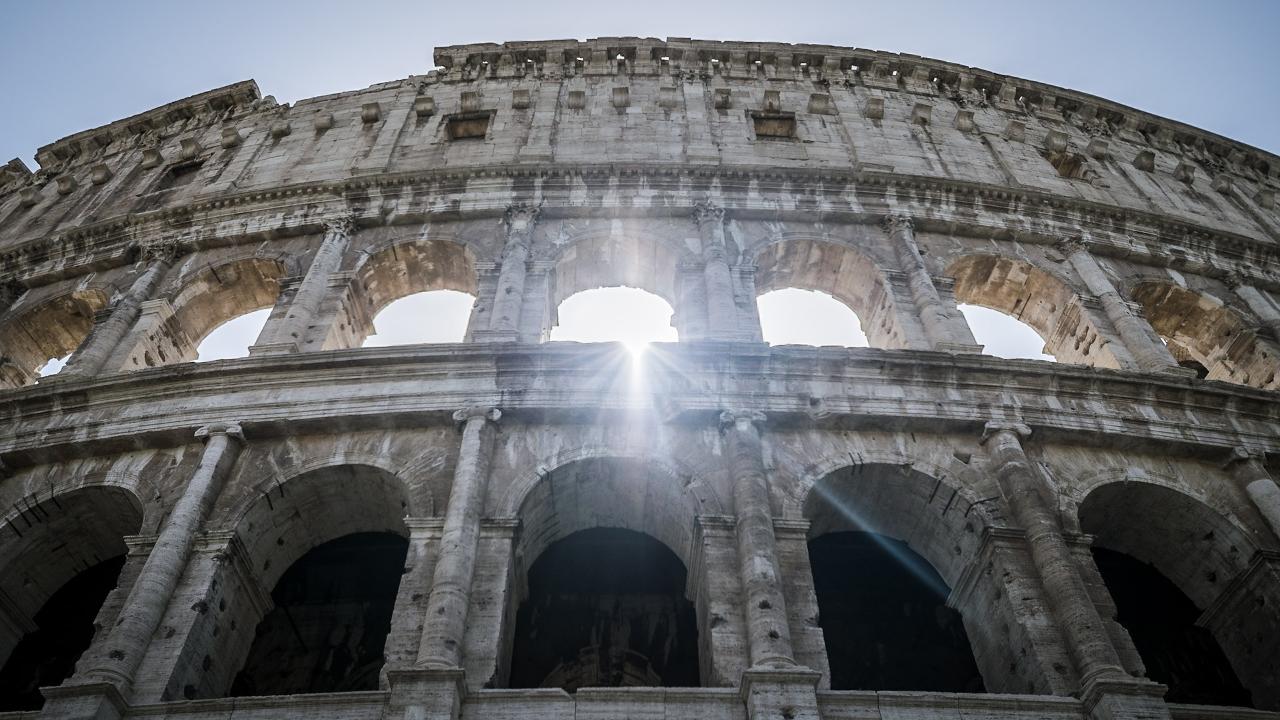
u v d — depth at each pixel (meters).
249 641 22.31
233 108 45.00
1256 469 24.94
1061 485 23.98
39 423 25.33
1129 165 43.22
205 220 34.66
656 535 24.64
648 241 31.95
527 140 37.34
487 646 19.23
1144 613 27.11
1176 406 26.31
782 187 34.16
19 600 24.44
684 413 24.06
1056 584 20.70
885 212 33.72
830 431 24.53
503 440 23.78
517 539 21.78
